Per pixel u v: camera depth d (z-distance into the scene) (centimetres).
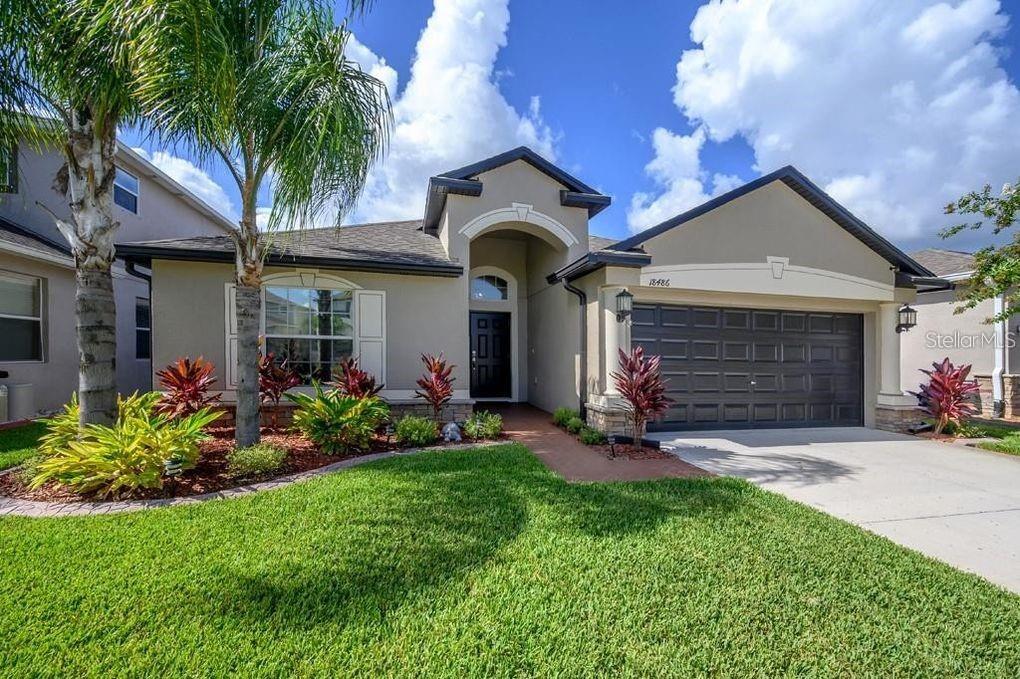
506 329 1544
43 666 265
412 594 342
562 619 316
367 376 977
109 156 626
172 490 570
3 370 1019
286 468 670
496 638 296
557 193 1183
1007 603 350
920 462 796
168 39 491
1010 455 856
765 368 1119
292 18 637
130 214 1416
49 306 1127
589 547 423
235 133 623
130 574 362
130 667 265
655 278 966
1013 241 932
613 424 943
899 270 1129
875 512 553
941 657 289
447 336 1086
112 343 645
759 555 415
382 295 1052
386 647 285
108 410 633
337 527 458
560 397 1234
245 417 696
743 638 301
